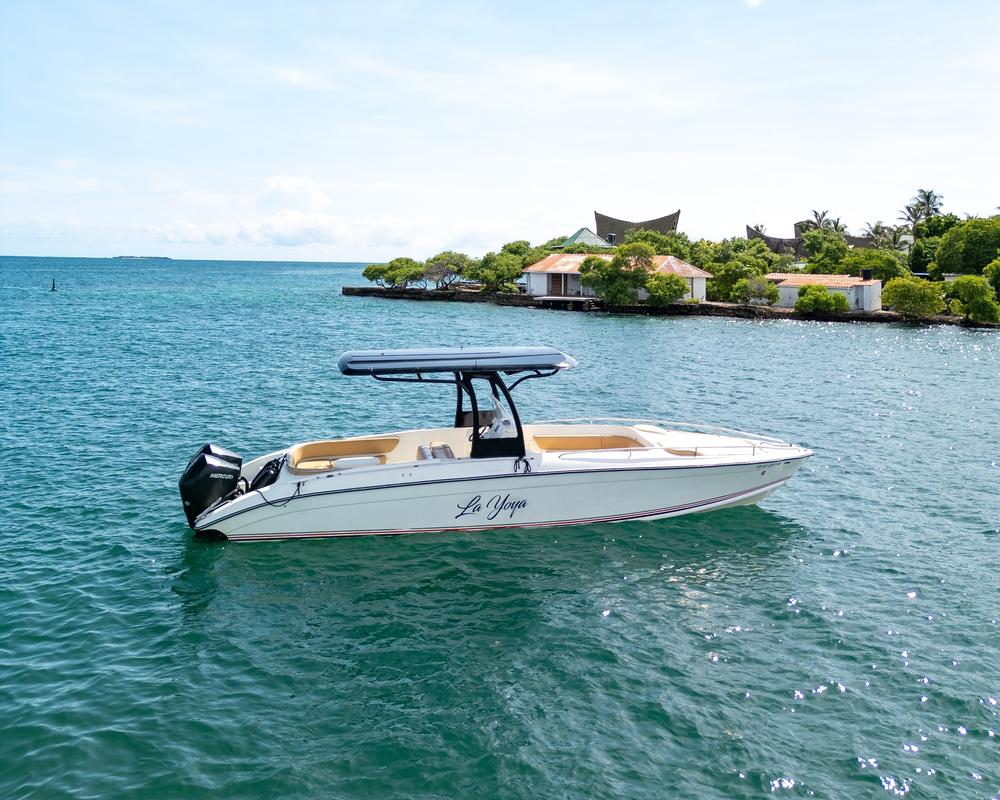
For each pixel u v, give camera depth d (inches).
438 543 568.7
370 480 559.8
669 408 1108.5
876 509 660.7
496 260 3966.5
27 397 1112.8
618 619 464.8
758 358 1712.6
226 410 1033.5
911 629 451.8
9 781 315.3
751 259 3868.1
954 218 3909.9
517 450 585.9
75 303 3585.1
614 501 602.5
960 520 634.8
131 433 895.7
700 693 387.2
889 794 316.2
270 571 522.9
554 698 383.2
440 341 2026.3
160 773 322.3
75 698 374.3
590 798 312.8
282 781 319.3
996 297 2795.3
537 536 584.1
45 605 468.8
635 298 3139.8
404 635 444.5
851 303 2955.2
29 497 660.1
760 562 547.2
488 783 321.1
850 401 1179.3
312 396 1143.0
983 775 327.6
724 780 324.2
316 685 392.5
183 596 485.4
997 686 391.9
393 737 350.9
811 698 382.9
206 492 557.6
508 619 463.8
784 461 631.8
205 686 388.5
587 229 4448.8
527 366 575.8
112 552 548.7
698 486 618.2
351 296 4347.9
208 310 3186.5
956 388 1311.5
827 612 473.1
